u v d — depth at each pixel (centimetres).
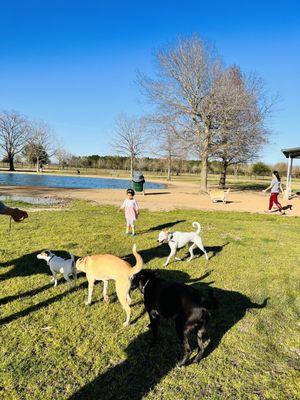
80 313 508
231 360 413
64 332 455
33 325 469
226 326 489
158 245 896
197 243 778
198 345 401
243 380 377
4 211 539
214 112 2475
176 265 742
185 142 2553
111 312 515
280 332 479
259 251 883
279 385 371
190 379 376
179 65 2517
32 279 630
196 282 643
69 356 404
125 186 3759
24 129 6819
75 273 598
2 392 344
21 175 5344
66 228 1067
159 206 1764
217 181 4831
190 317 395
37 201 1870
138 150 5141
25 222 1155
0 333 448
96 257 524
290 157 2366
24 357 399
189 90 2562
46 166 8231
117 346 429
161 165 7650
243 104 2523
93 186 3659
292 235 1102
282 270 733
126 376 375
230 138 2628
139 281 458
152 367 395
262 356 422
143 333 465
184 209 1666
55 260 595
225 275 688
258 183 4475
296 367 405
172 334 467
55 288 594
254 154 3053
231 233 1102
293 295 603
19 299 545
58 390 351
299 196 2600
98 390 353
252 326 490
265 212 1653
